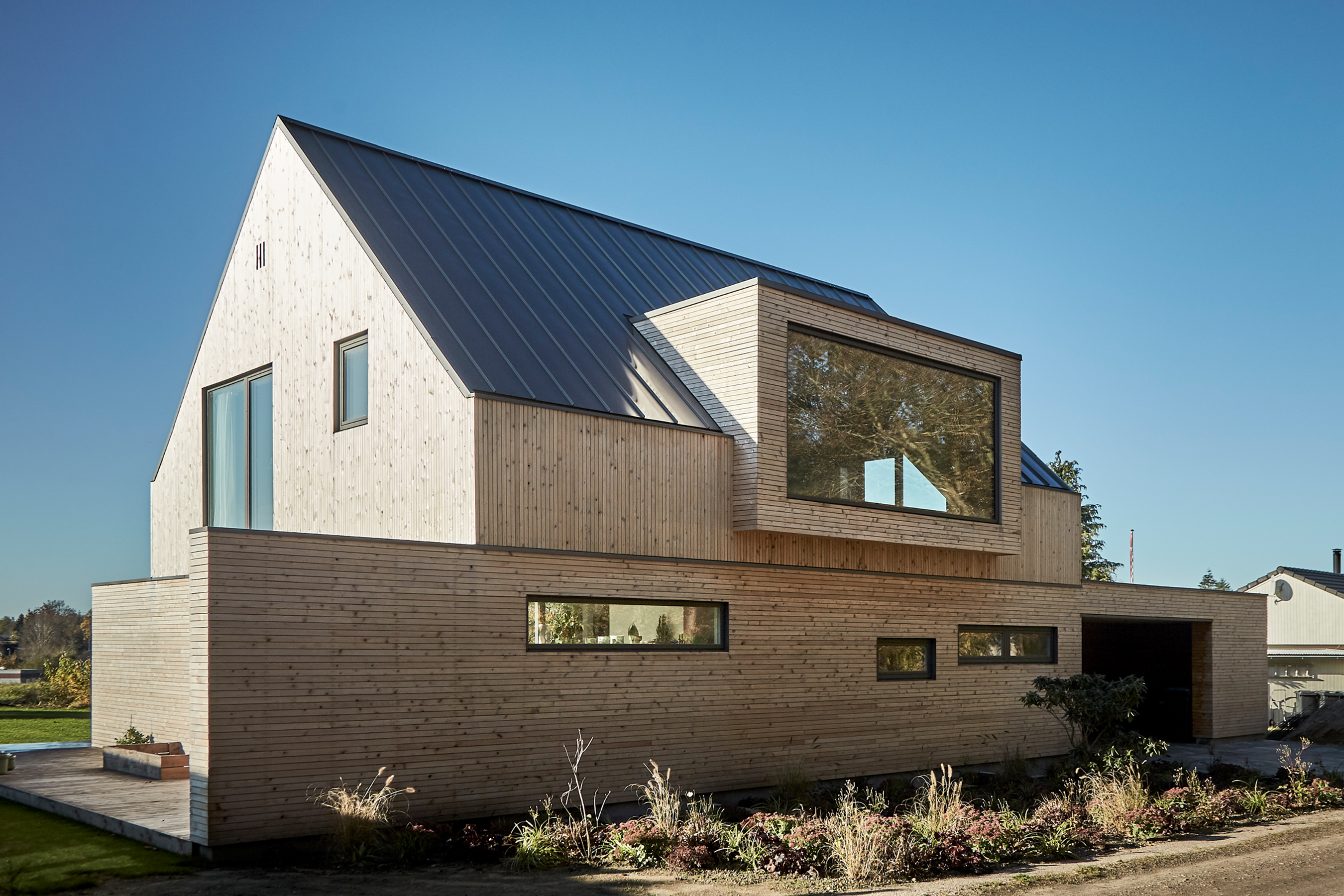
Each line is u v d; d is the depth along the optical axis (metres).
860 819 9.30
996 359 15.82
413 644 9.98
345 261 13.60
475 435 11.00
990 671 16.41
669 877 8.26
